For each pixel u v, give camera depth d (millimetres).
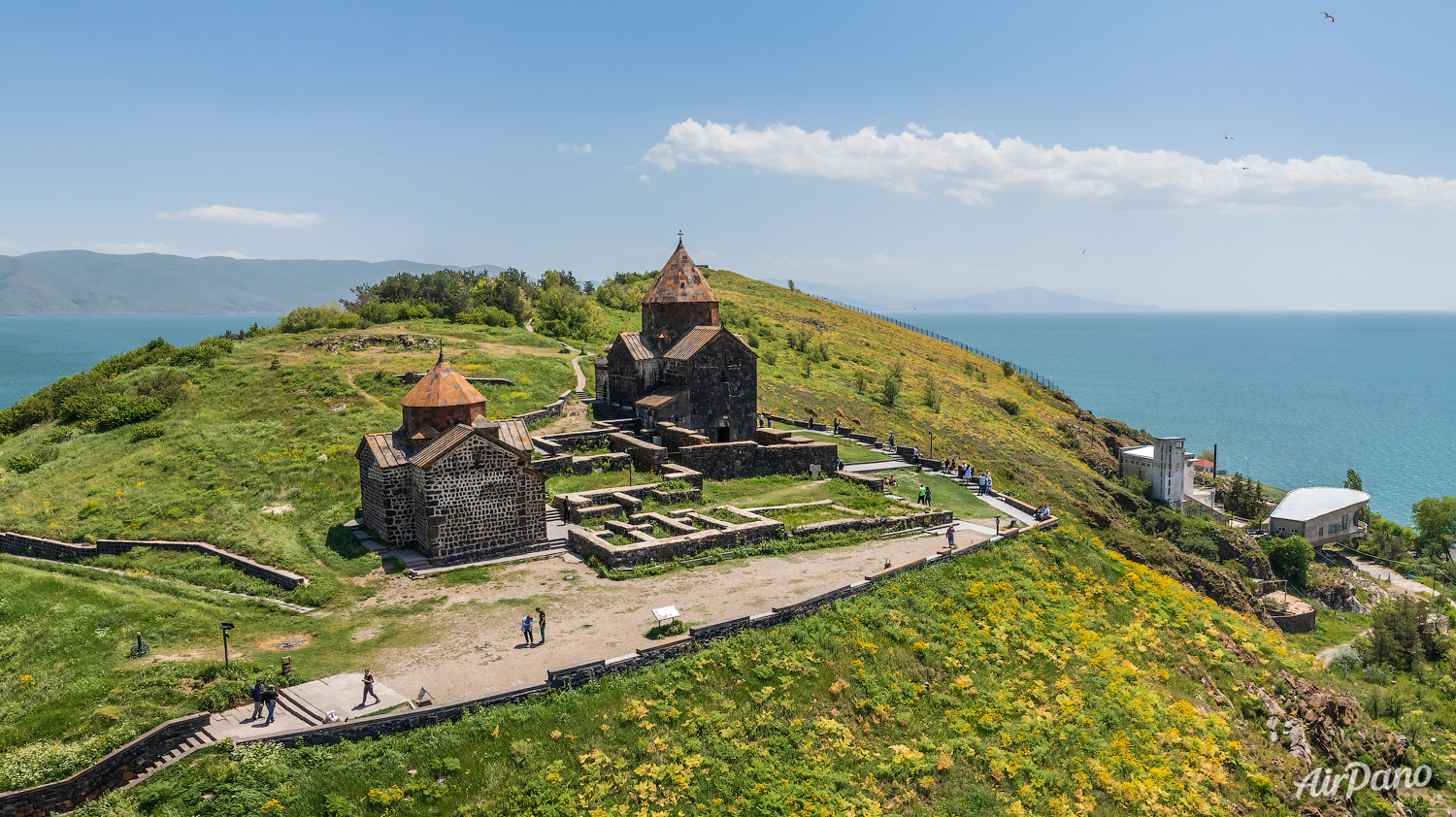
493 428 37781
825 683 26766
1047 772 24547
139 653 26719
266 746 21500
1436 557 88438
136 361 69250
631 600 31250
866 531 40656
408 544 37406
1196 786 26328
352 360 69062
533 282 133625
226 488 44781
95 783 20375
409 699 23672
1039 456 87938
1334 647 62125
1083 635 33719
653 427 52969
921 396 104688
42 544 39438
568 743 22562
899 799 22797
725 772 22359
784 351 112938
